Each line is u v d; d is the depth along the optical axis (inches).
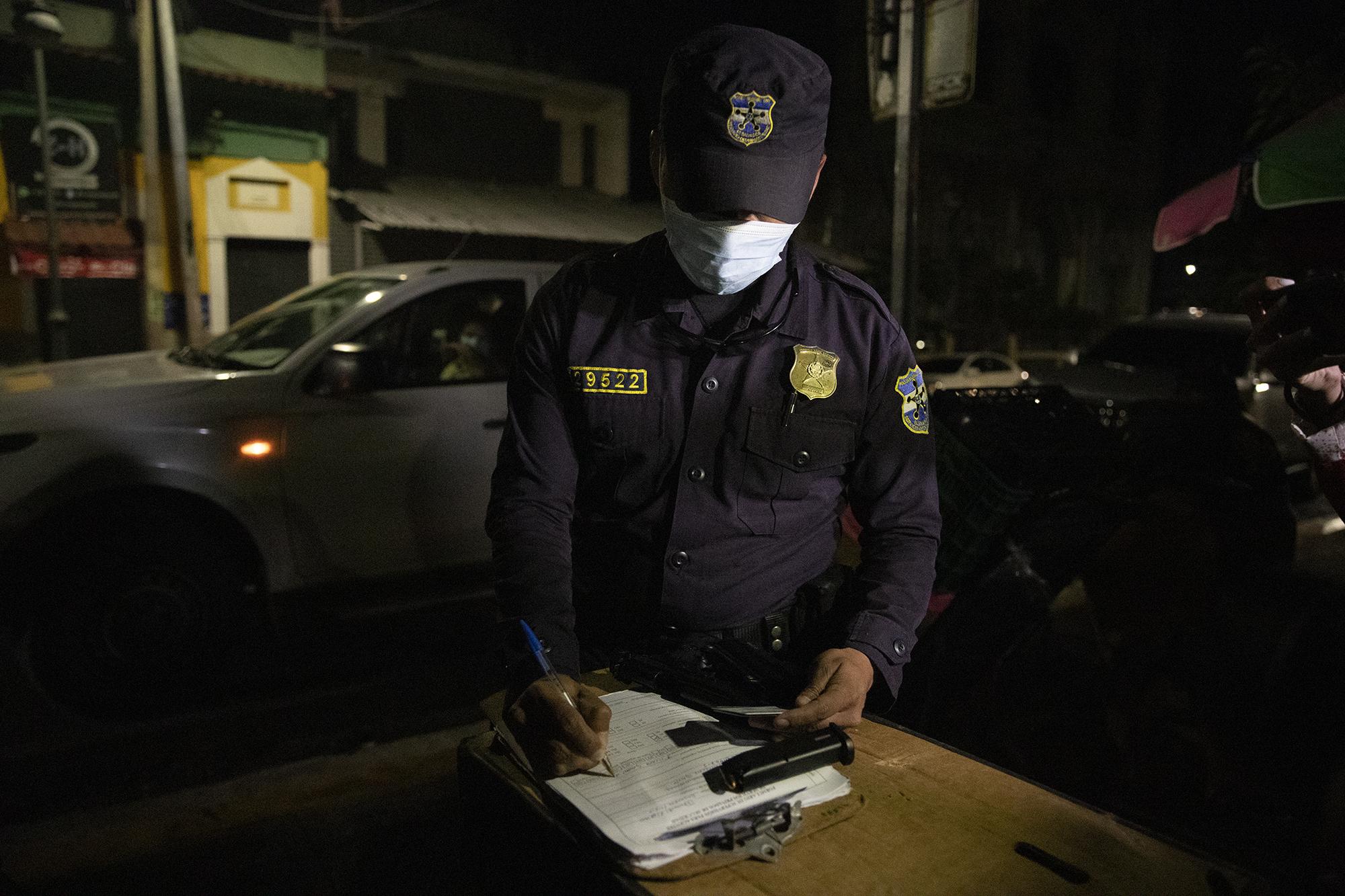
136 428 134.7
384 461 150.6
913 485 57.2
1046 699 98.9
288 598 146.0
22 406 134.6
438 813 111.5
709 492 54.6
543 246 581.3
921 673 95.7
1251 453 110.7
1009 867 39.8
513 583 51.5
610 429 54.6
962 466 94.3
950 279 738.8
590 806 41.4
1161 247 104.1
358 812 111.5
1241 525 106.3
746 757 43.3
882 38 228.4
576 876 41.4
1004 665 102.3
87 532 135.3
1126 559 95.7
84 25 418.9
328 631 168.2
